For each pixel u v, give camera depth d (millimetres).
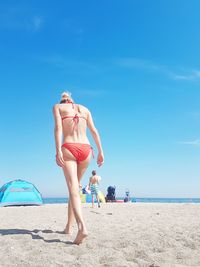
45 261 4086
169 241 4938
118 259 4168
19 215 10609
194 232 5625
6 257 4297
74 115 5523
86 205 18109
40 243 5027
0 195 19750
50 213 11555
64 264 3986
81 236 4883
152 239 5059
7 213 11672
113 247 4770
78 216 4965
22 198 19469
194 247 4773
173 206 15180
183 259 4227
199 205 14836
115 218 9242
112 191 26500
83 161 5434
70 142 5371
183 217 9281
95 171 16266
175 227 6406
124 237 5277
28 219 8953
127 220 8555
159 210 12492
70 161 5312
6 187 19750
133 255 4383
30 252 4551
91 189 16125
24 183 20172
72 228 6168
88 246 4832
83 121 5586
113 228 6602
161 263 4047
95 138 5844
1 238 5438
